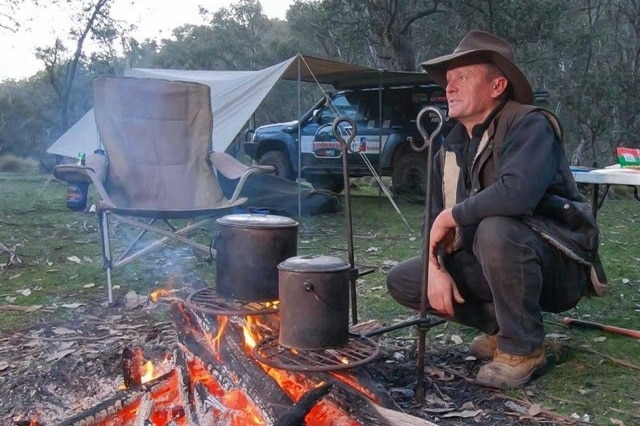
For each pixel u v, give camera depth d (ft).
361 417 5.14
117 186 12.62
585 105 47.24
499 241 6.79
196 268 14.14
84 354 8.06
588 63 51.52
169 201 12.84
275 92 74.90
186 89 13.48
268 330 6.03
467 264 7.59
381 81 25.89
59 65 65.82
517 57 47.24
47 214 23.12
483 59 6.98
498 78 7.00
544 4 43.57
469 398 7.07
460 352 8.48
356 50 60.03
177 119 13.41
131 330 9.44
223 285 6.10
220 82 22.08
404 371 7.79
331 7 46.73
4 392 6.80
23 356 8.31
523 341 7.14
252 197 21.70
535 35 43.98
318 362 5.16
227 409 5.66
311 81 26.58
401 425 5.06
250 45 96.22
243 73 22.68
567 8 52.24
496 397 7.08
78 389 6.77
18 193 31.19
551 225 7.04
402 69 45.75
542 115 6.91
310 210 22.48
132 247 12.66
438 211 7.79
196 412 5.54
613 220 22.77
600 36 57.06
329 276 5.30
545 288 7.38
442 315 8.02
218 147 19.03
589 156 50.88
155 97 13.21
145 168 12.96
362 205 26.73
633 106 47.75
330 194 23.36
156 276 13.32
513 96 7.22
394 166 26.94
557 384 7.46
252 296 5.97
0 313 10.52
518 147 6.75
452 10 45.34
